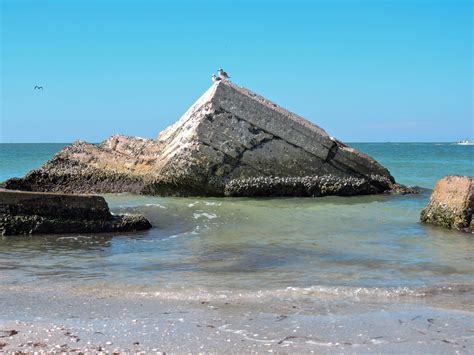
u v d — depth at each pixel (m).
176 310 5.37
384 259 7.69
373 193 15.55
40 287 6.21
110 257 7.80
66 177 15.59
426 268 7.17
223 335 4.71
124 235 9.38
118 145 16.09
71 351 4.36
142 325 4.94
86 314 5.25
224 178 14.37
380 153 69.19
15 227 9.08
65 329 4.82
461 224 9.88
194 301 5.66
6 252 8.03
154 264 7.40
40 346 4.45
